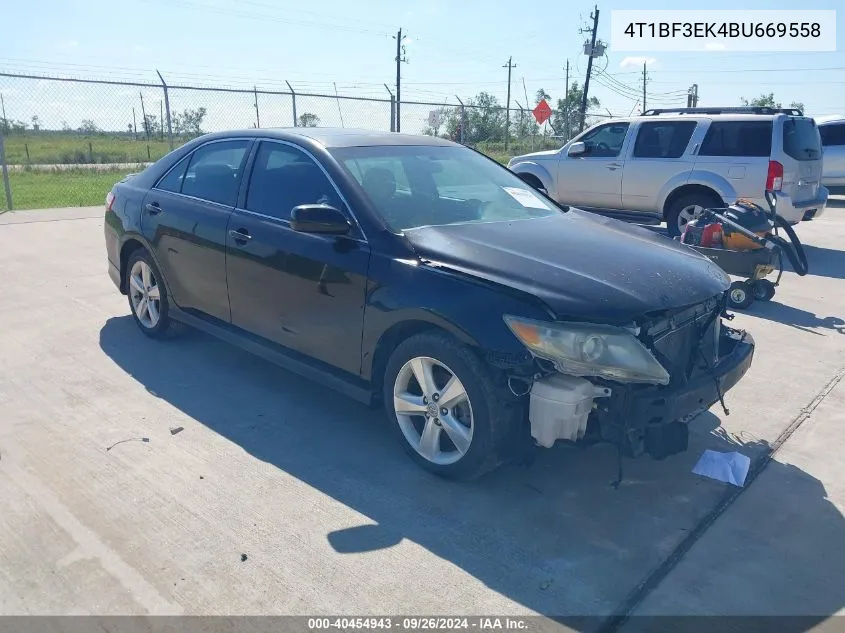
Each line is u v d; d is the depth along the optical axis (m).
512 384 3.28
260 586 2.78
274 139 4.52
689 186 9.88
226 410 4.36
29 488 3.41
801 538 3.21
